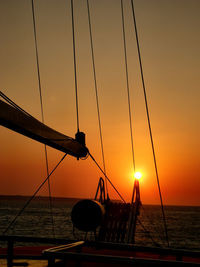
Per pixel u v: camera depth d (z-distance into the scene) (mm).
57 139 6223
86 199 5262
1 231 45625
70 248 3303
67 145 6715
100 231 6695
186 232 55156
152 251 3719
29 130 5082
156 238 43812
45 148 8555
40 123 5531
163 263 2510
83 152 7781
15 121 4641
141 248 3764
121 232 7547
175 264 2486
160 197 8414
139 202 8344
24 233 43406
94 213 5176
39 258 5961
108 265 4633
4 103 4332
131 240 7266
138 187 8422
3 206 175375
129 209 7973
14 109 4641
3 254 6203
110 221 7227
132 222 7605
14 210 128625
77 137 7766
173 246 35750
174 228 63531
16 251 6816
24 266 5406
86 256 2676
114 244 3947
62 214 104375
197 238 45531
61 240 4391
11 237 4488
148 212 154375
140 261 2562
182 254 3566
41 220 71938
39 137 5516
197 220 97375
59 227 54188
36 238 4469
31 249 7082
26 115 5031
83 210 5215
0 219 70375
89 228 5227
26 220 70000
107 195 7555
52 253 2740
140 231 53688
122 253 6129
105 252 6070
